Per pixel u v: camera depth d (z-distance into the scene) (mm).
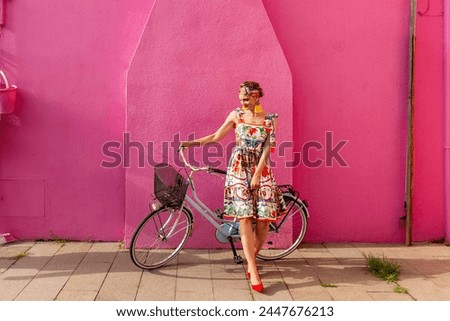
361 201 5844
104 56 5637
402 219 5848
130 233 5543
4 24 5586
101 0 5605
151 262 5109
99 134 5676
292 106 5551
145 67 5473
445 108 5809
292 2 5680
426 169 5871
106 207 5715
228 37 5488
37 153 5676
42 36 5609
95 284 4582
